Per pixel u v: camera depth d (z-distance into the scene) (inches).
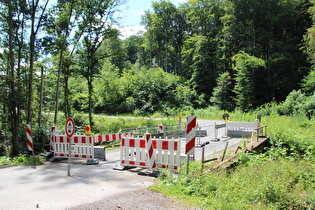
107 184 277.4
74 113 1028.5
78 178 305.1
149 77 2048.5
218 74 2047.2
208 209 198.7
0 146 568.7
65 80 963.3
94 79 1091.9
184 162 338.3
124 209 202.2
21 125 596.1
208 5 2262.6
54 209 204.8
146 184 276.2
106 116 1689.2
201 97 1993.1
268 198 221.1
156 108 1857.8
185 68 2504.9
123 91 2010.3
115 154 484.7
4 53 660.1
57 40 727.7
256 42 1951.3
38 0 659.4
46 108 932.0
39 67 775.1
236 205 203.0
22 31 655.8
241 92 1758.1
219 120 1311.5
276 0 1838.1
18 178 310.0
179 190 249.9
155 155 336.8
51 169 360.8
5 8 617.0
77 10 871.1
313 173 312.8
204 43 2111.2
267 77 1898.4
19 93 577.0
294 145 547.2
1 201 226.2
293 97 1264.8
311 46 1173.1
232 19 1930.4
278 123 847.7
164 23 2642.7
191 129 280.8
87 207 208.1
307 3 1781.5
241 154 394.6
